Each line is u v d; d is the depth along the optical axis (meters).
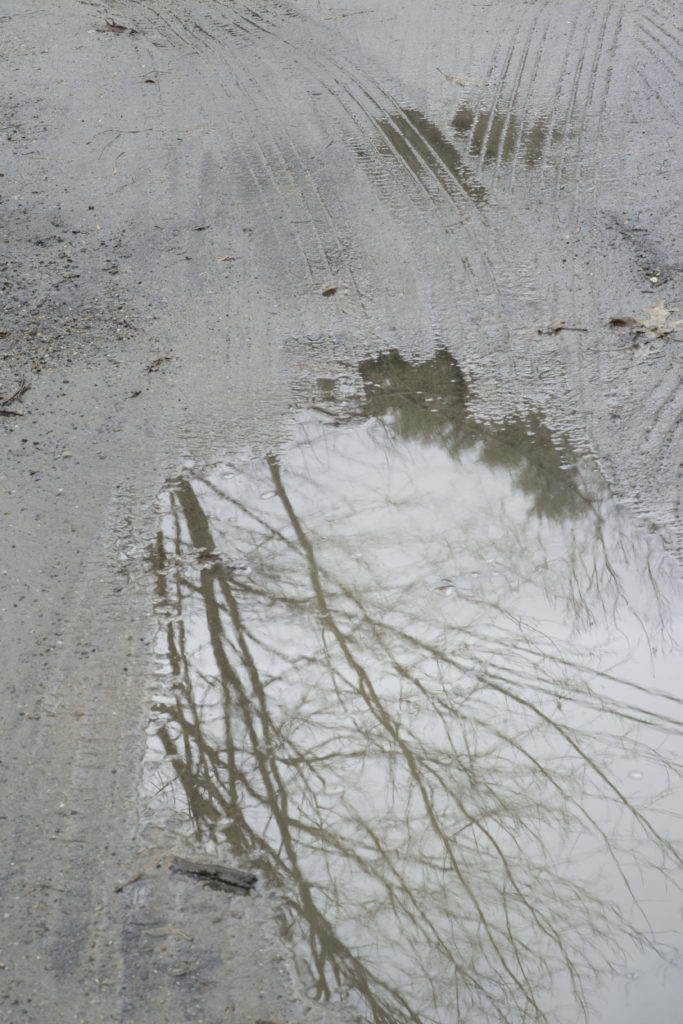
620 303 6.80
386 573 4.98
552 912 3.48
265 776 3.99
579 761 4.04
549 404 6.00
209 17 12.26
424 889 3.56
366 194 8.38
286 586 4.92
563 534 5.11
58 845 3.73
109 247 7.89
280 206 8.29
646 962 3.32
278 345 6.71
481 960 3.34
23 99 10.28
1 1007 3.21
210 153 9.14
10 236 8.08
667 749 4.07
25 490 5.56
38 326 7.04
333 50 11.12
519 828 3.78
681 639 4.53
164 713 4.27
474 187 8.34
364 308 7.02
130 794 3.92
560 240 7.55
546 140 8.95
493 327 6.71
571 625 4.64
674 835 3.74
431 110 9.62
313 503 5.43
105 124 9.75
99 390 6.39
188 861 3.66
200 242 7.89
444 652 4.55
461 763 4.04
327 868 3.64
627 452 5.57
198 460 5.76
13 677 4.45
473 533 5.18
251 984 3.26
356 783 3.97
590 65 10.26
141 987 3.26
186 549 5.13
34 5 12.85
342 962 3.33
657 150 8.61
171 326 6.98
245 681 4.42
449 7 12.05
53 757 4.08
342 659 4.53
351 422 6.02
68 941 3.40
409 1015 3.16
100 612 4.78
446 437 5.85
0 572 5.01
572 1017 3.15
